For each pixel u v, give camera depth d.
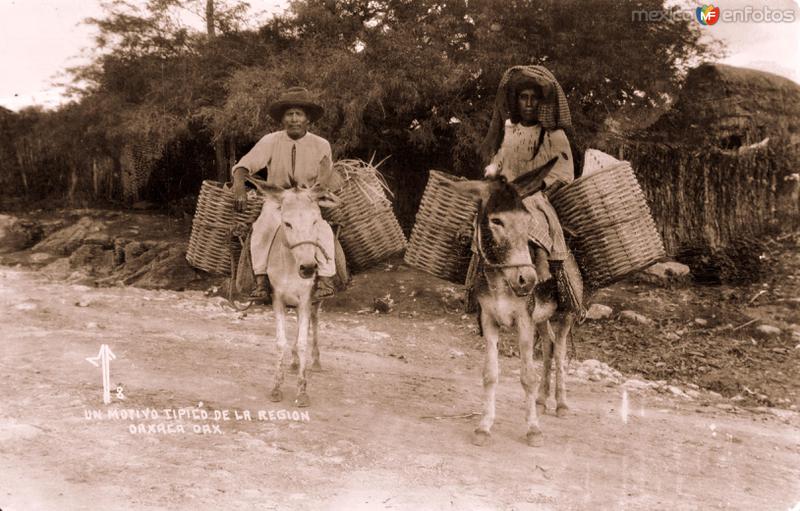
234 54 15.20
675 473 5.23
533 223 5.38
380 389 7.12
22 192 19.69
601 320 11.48
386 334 10.85
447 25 13.88
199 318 10.94
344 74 13.29
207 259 7.12
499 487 4.58
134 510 3.95
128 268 14.93
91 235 16.48
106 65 16.30
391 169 16.25
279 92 13.23
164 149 17.66
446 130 15.36
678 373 9.59
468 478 4.70
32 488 4.18
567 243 5.91
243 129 13.78
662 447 5.94
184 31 15.83
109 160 19.05
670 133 14.20
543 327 6.68
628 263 5.98
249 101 13.16
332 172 6.81
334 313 12.32
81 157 18.34
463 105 14.55
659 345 10.55
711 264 13.40
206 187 7.00
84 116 16.78
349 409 6.20
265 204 6.52
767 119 14.14
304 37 14.91
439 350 10.09
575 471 5.04
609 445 5.81
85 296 12.09
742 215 14.09
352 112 13.21
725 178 14.06
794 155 14.27
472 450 5.30
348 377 7.58
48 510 3.92
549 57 13.60
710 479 5.18
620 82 13.59
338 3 14.58
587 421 6.56
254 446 5.04
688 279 13.10
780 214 14.24
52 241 16.72
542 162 5.91
